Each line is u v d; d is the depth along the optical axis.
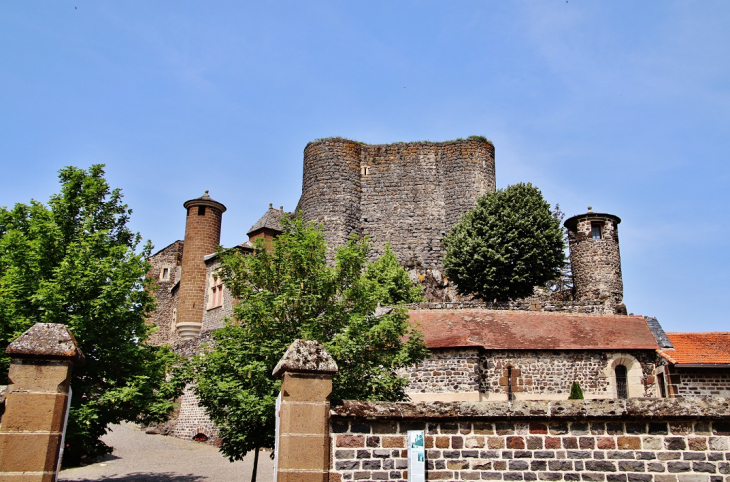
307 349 9.16
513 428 9.16
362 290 16.48
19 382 8.74
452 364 23.64
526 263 38.59
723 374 22.52
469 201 48.47
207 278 40.22
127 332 16.92
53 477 8.63
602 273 41.75
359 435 9.07
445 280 45.25
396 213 48.94
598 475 8.96
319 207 48.28
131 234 20.11
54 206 18.44
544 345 24.39
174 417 33.78
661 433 9.05
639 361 24.09
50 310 15.36
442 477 9.01
